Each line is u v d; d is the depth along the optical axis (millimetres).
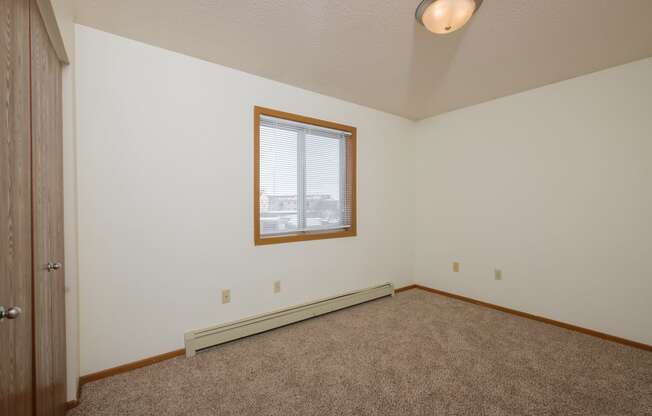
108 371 1851
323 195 3053
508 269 2979
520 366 1955
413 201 3857
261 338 2385
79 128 1781
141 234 1988
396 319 2785
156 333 2039
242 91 2428
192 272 2193
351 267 3213
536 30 1839
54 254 1301
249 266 2479
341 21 1765
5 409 759
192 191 2193
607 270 2379
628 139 2277
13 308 755
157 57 2053
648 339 2188
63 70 1557
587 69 2387
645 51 2100
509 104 2963
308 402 1601
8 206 797
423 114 3613
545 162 2717
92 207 1819
